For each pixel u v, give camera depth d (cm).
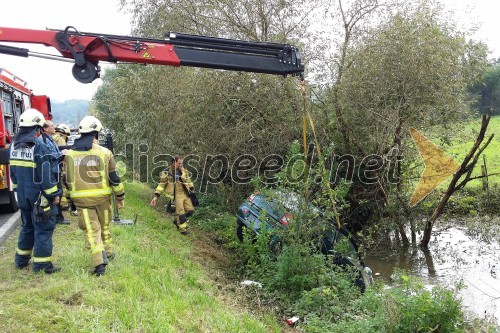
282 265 688
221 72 1052
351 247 778
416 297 541
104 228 580
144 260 628
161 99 1173
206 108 1105
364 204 1159
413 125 1024
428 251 1111
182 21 1165
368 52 1002
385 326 517
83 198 544
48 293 470
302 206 704
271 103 1071
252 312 588
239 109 1114
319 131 1068
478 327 615
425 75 973
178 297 516
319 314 629
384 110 991
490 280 895
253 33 1102
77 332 401
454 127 1077
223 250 922
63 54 571
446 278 914
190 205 941
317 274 686
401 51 972
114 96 1420
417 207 1180
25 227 542
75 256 589
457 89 1030
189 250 805
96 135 567
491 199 1443
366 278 738
